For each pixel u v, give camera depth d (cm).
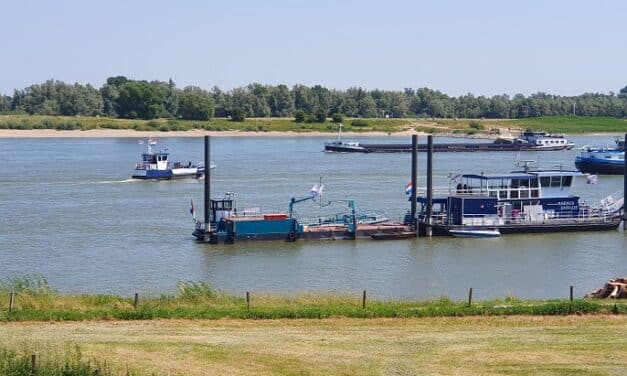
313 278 13238
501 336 8019
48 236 16675
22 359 6650
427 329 8300
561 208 17812
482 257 15025
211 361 7088
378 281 13062
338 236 16525
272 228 16188
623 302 9388
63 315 8681
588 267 14275
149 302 9544
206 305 9362
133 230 17450
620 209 18550
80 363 6600
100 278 13125
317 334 8062
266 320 8675
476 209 17200
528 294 12144
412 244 16212
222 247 15712
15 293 9744
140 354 7219
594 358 7269
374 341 7812
